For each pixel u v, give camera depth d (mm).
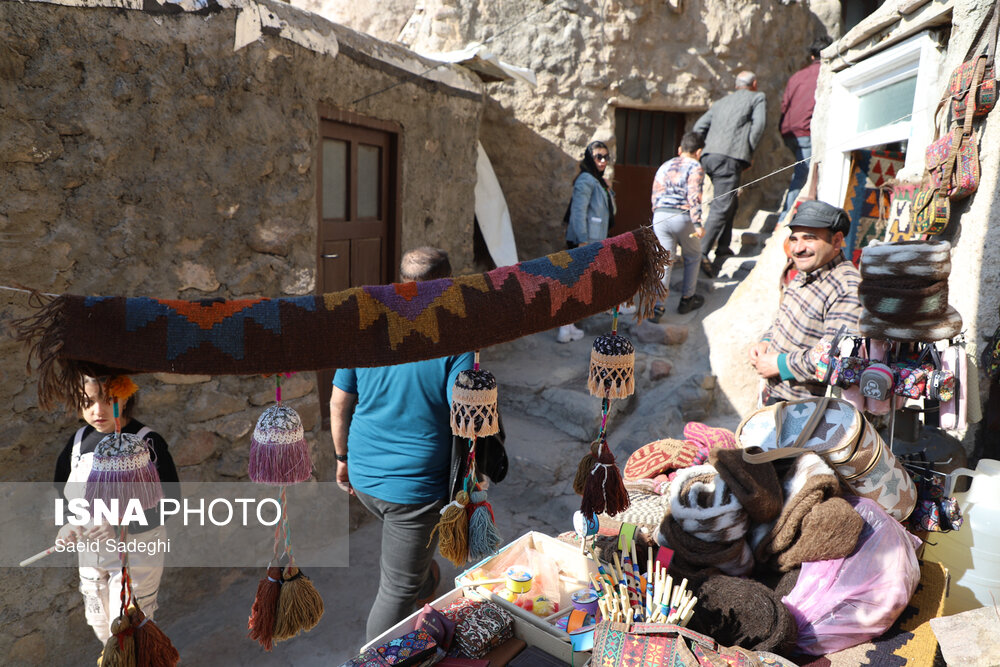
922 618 2135
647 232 1823
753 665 1827
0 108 2662
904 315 2570
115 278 3129
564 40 6938
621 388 1938
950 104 3221
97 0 2893
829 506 2113
